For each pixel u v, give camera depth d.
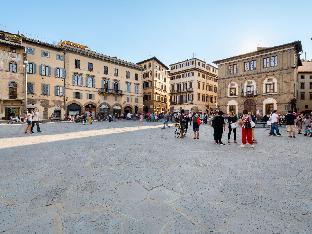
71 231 3.06
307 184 4.92
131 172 5.83
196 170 6.04
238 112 38.94
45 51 38.81
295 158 7.56
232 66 40.09
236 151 8.89
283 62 33.78
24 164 6.64
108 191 4.52
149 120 39.44
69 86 41.56
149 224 3.25
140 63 62.09
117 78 49.59
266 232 3.03
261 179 5.27
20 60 35.16
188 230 3.09
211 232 3.04
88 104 44.38
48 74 39.06
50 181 5.12
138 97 54.09
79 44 47.47
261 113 36.03
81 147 9.71
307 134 15.00
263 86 36.00
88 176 5.49
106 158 7.47
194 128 13.12
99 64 46.41
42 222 3.30
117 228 3.14
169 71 62.38
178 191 4.52
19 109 35.06
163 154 8.20
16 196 4.25
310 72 58.09
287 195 4.30
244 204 3.91
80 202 4.00
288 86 33.28
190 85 56.12
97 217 3.46
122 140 12.20
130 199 4.13
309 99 58.38
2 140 11.92
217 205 3.87
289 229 3.11
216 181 5.13
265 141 11.97
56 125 25.97
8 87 34.03
